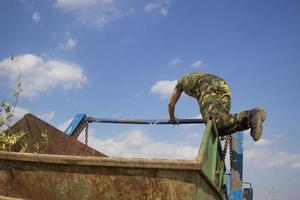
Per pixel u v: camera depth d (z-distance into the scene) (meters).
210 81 5.38
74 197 3.19
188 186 2.93
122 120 7.21
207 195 3.45
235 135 6.88
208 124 3.50
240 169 6.70
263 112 4.31
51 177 3.27
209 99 5.13
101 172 3.12
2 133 4.83
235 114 4.54
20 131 5.13
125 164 3.03
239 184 6.62
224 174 5.05
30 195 3.32
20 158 3.33
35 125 5.78
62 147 6.11
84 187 3.16
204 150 3.06
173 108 6.18
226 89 5.28
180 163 2.90
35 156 3.28
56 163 3.22
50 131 5.98
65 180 3.22
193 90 5.59
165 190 2.98
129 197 3.05
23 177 3.36
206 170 3.23
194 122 6.29
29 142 5.55
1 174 3.42
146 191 3.02
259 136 4.32
